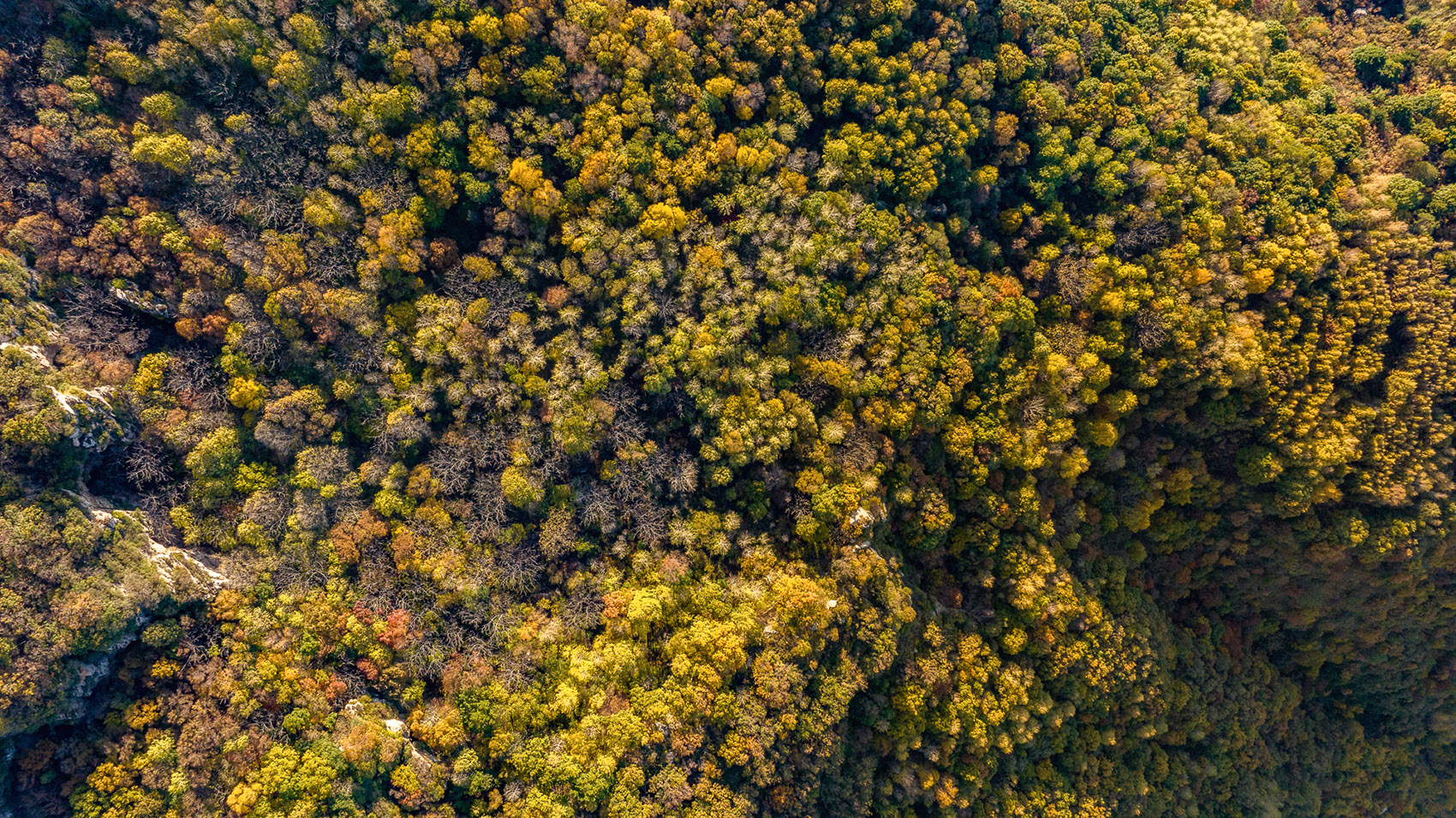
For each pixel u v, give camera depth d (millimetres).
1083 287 45188
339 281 35875
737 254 40781
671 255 39594
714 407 40094
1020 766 46594
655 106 38250
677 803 35281
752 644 38312
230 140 32875
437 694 36312
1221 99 45844
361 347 36594
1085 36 45062
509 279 38906
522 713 35812
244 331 33281
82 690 28312
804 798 38625
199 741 29547
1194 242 44656
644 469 40750
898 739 41906
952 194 43469
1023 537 45531
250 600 32562
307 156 34688
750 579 40562
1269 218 45375
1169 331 44938
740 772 37062
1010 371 44250
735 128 40344
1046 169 44406
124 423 31375
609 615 38469
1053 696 47406
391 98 34312
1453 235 47250
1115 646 47469
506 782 34906
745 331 40500
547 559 40062
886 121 40250
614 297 39688
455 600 37125
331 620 34094
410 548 36469
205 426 32969
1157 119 45250
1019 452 43938
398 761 33031
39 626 27047
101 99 30672
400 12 34344
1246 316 45469
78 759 28281
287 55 32656
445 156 35781
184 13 31031
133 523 30578
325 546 35062
